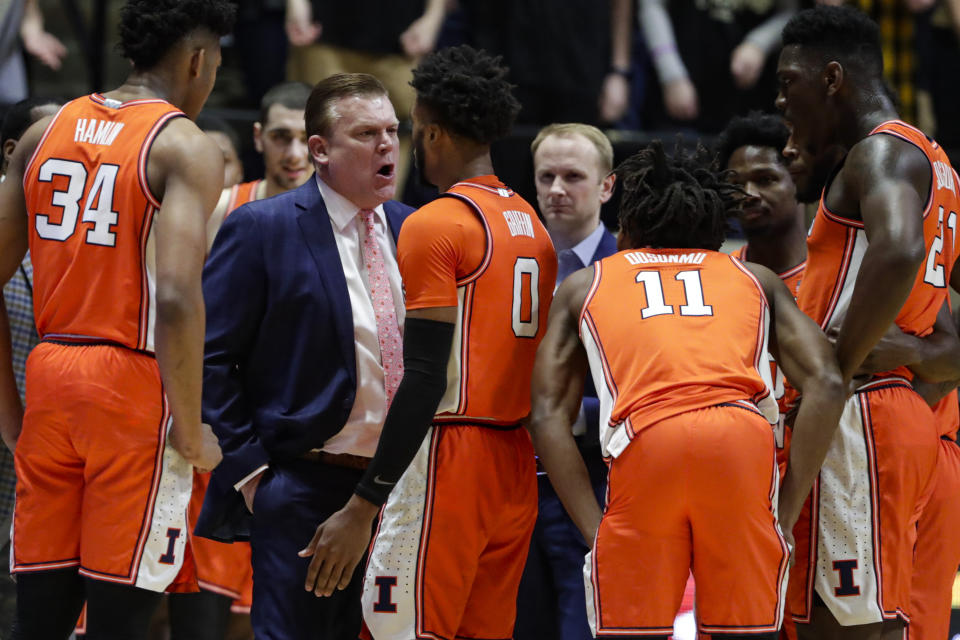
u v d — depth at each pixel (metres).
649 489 9.40
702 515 9.36
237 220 11.28
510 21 21.75
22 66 21.48
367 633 10.88
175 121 10.40
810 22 11.02
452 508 10.31
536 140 14.33
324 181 11.54
